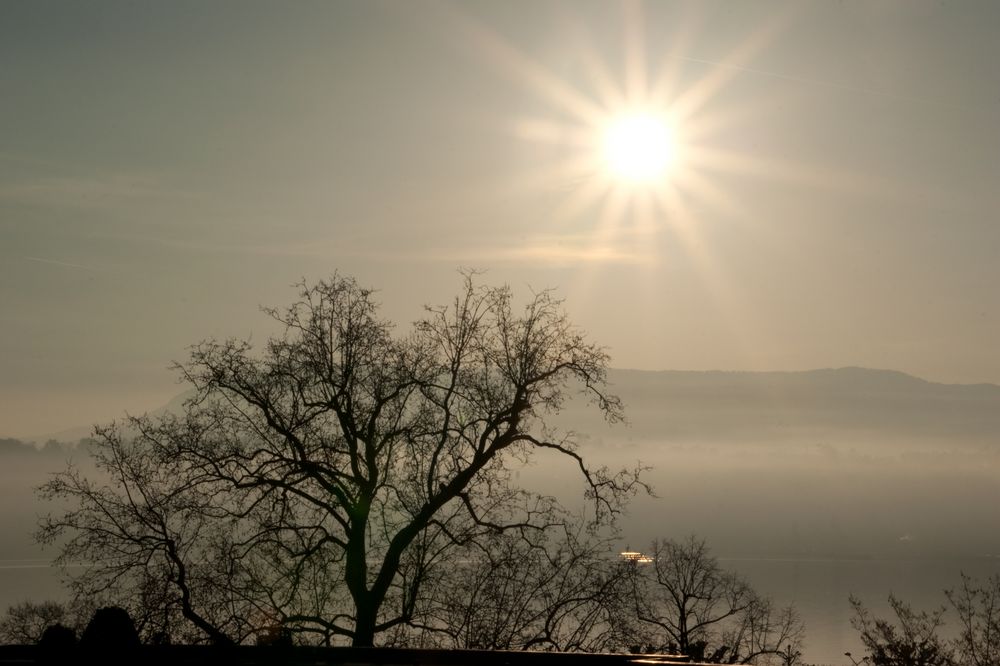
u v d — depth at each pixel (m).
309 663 15.21
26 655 14.94
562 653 15.24
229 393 24.81
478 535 24.94
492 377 25.89
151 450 24.30
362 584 23.67
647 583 25.84
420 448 25.34
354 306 25.59
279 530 23.75
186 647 15.64
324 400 24.94
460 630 24.56
